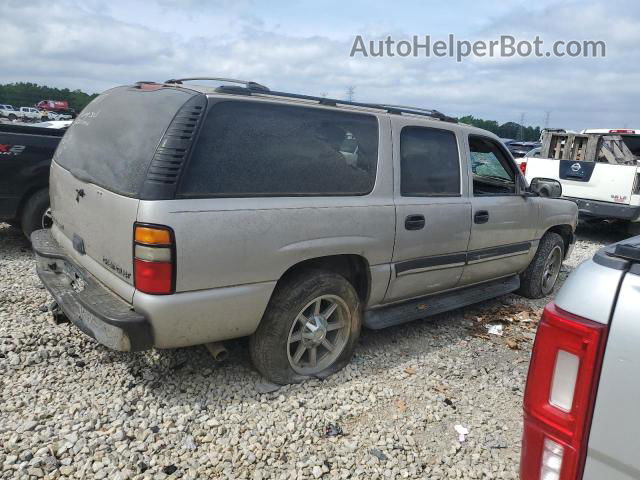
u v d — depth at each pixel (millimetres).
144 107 3072
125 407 2975
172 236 2639
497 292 4926
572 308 1418
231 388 3262
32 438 2646
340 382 3477
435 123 4098
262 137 3041
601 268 1428
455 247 4184
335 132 3402
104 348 3621
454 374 3742
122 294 2814
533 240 5176
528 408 1517
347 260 3629
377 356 3912
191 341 2898
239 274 2896
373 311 3855
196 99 2855
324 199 3268
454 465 2768
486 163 4773
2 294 4434
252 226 2896
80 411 2912
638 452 1278
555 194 5004
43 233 4078
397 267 3740
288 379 3342
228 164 2879
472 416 3242
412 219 3758
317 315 3412
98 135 3352
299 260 3148
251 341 3256
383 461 2738
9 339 3582
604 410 1337
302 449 2779
